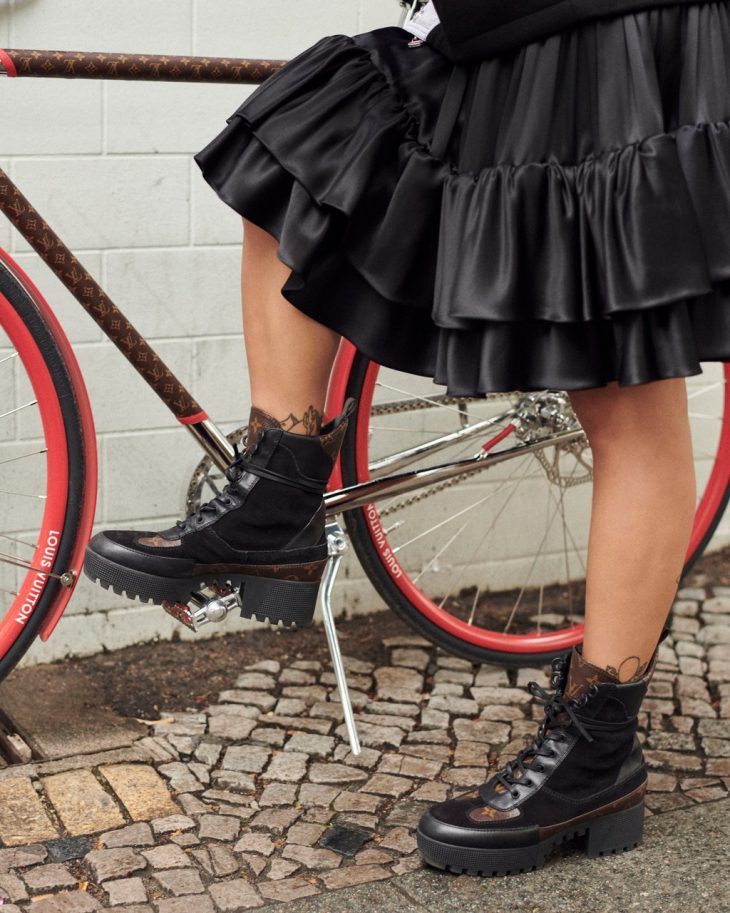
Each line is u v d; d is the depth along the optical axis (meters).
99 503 2.15
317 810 1.66
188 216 2.12
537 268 1.27
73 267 1.65
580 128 1.28
